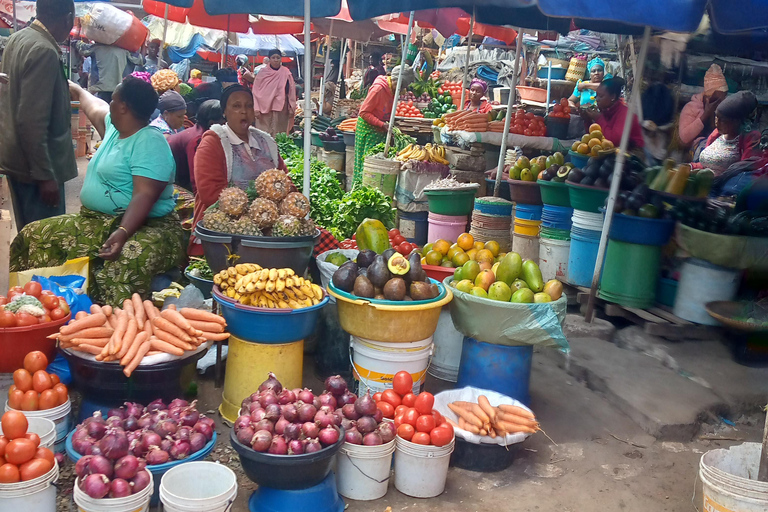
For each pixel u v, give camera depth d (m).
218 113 6.35
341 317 3.68
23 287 3.70
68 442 2.74
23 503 2.42
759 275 4.81
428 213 7.69
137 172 4.18
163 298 4.36
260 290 3.48
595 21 6.68
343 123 9.94
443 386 4.36
